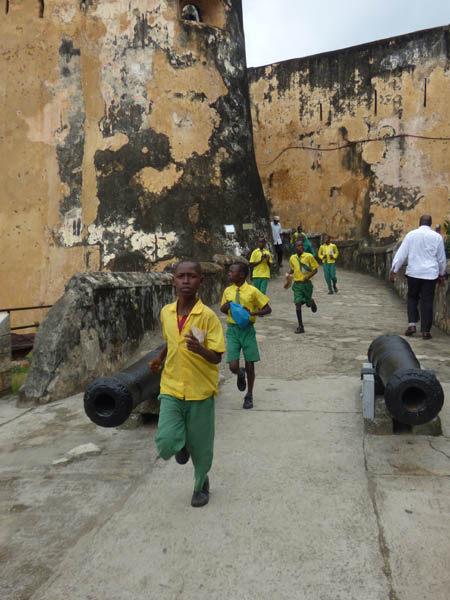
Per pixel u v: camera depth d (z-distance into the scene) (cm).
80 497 347
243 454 404
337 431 443
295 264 891
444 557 260
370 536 281
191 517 311
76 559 273
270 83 2455
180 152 1513
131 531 298
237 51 1661
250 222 1630
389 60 2195
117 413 393
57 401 584
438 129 2128
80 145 1489
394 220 2202
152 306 862
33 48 1505
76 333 623
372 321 1011
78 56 1493
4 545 291
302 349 777
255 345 530
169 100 1504
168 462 397
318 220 2372
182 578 253
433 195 2142
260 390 583
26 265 1492
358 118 2264
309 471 367
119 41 1489
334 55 2306
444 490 330
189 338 301
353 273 2030
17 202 1502
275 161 2458
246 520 305
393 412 388
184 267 317
